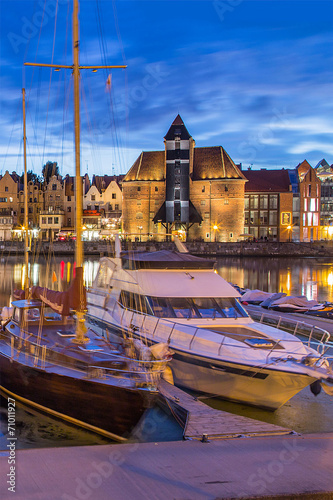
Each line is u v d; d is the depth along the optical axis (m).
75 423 9.56
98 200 99.88
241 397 10.95
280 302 23.22
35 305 12.56
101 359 9.70
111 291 14.80
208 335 11.42
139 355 9.98
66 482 5.97
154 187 98.19
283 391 10.38
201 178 97.69
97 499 5.54
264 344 11.09
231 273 58.22
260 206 102.81
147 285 13.19
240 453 7.13
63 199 98.00
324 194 124.88
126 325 13.23
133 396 8.82
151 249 88.50
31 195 98.69
